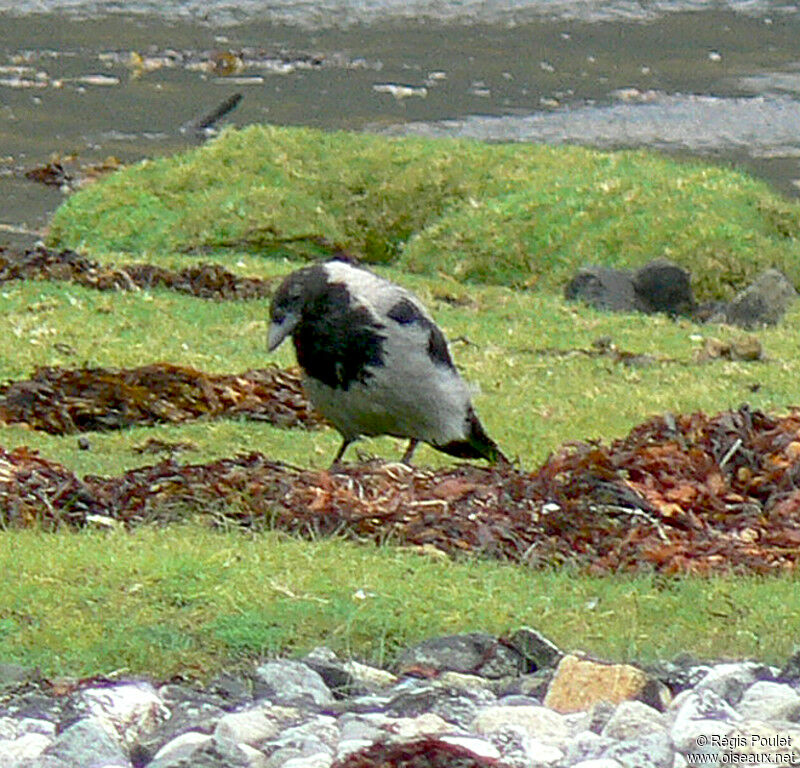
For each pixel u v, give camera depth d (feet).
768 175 94.94
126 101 108.58
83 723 25.75
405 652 29.81
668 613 31.83
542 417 50.93
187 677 28.99
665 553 35.01
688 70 116.98
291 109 107.24
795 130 103.60
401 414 41.68
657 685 27.73
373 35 126.72
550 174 83.82
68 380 50.90
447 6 135.03
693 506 38.86
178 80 113.80
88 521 36.96
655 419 44.42
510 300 68.80
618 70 116.98
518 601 31.86
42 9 131.54
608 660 29.53
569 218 78.38
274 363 55.93
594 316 66.13
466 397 42.65
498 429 49.19
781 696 27.32
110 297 64.08
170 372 51.96
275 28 128.57
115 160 95.50
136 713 27.04
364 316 40.68
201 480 39.17
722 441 42.50
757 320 67.77
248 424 49.60
